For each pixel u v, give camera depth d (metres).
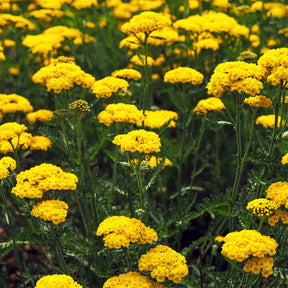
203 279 2.20
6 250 2.21
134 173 2.10
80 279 2.14
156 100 2.85
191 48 2.46
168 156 2.22
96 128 2.37
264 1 2.54
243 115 2.36
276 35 2.50
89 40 2.61
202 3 2.67
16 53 3.04
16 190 2.01
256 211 2.03
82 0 2.50
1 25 2.48
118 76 2.27
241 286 2.03
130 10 2.59
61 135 2.18
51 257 2.30
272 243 1.99
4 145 2.09
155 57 2.45
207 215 2.40
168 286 2.00
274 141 2.09
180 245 2.36
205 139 2.45
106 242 1.97
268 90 2.09
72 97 2.20
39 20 2.58
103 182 2.16
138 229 1.99
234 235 2.00
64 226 2.08
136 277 1.97
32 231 2.21
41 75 2.14
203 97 2.29
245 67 2.05
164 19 2.21
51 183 2.01
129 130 2.16
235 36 2.43
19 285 2.24
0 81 2.60
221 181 2.40
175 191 2.43
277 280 2.13
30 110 2.26
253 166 2.33
